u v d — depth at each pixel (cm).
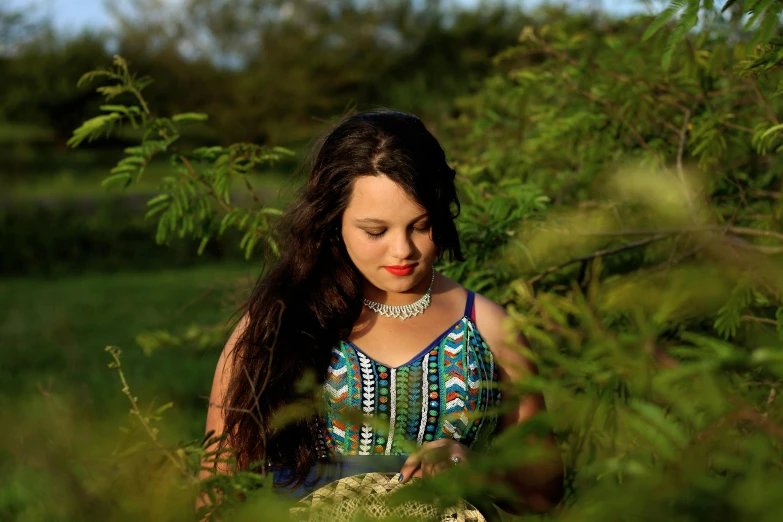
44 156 2222
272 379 164
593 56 313
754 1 112
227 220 236
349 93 2406
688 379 77
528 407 171
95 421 109
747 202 234
